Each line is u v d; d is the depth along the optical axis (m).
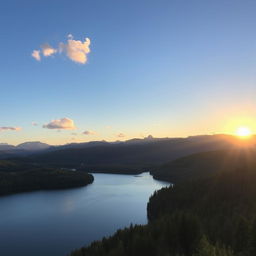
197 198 136.88
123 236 87.50
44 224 130.88
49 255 95.56
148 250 78.12
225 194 128.62
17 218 141.50
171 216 97.50
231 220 89.31
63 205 170.25
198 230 83.81
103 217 142.88
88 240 110.12
